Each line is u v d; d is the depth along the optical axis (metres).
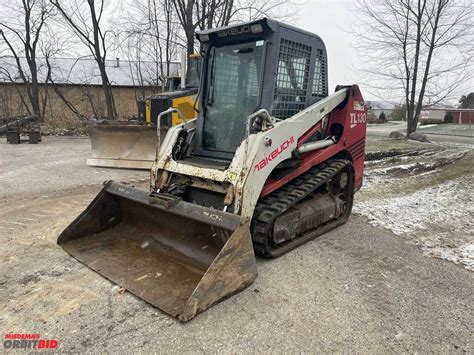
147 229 4.18
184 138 4.50
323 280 3.59
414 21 17.09
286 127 3.94
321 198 4.82
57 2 18.19
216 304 3.08
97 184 7.18
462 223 5.38
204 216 3.29
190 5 15.33
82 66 28.89
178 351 2.54
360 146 5.50
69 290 3.28
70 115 26.50
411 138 17.41
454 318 3.01
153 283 3.32
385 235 4.87
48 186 6.99
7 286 3.34
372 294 3.35
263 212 3.82
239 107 4.27
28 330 2.73
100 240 4.23
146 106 10.55
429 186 7.65
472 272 3.85
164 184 4.21
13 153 10.94
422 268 3.91
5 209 5.61
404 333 2.80
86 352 2.51
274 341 2.67
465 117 41.22
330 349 2.60
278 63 4.13
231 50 4.33
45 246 4.21
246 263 3.25
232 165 3.64
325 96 4.98
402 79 17.86
